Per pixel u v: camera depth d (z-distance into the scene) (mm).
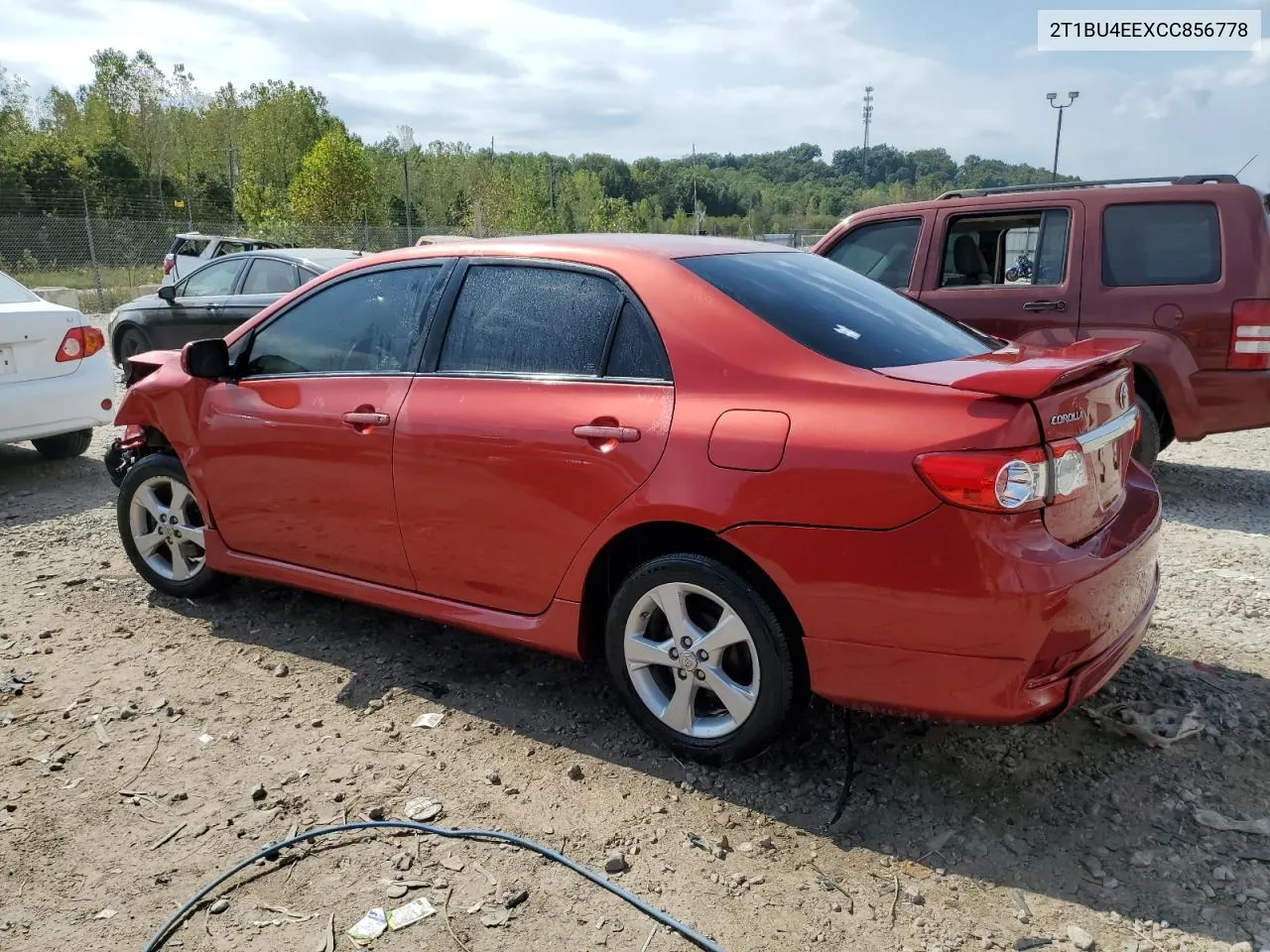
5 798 3096
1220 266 5961
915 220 6949
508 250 3645
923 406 2684
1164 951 2377
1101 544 2824
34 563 5305
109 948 2453
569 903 2590
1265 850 2738
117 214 46906
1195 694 3600
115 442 5500
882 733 3375
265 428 4051
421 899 2609
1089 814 2916
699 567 3002
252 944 2457
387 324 3865
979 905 2555
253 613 4551
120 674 3951
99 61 58156
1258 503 6480
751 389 2949
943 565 2609
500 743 3395
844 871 2703
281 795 3088
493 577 3498
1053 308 6383
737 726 3061
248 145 59250
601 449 3135
